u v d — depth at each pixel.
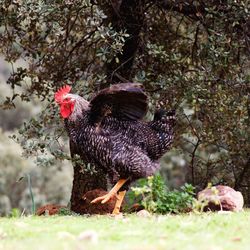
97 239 11.18
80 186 21.62
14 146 46.12
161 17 22.64
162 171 35.25
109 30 18.78
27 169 46.03
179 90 20.50
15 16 20.20
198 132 23.53
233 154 24.41
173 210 17.97
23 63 37.62
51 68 22.03
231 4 20.03
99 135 17.27
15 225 13.78
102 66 22.31
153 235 11.83
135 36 21.72
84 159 18.77
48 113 21.73
